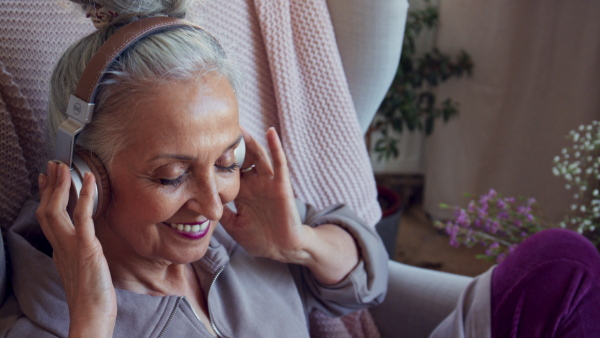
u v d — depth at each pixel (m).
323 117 1.08
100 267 0.62
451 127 2.16
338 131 1.09
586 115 1.85
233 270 0.90
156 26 0.63
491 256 1.34
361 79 1.11
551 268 0.89
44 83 0.84
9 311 0.73
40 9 0.83
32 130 0.82
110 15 0.65
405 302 1.10
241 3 1.00
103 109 0.63
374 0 1.02
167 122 0.61
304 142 1.09
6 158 0.80
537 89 1.92
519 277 0.91
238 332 0.83
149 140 0.62
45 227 0.64
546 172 1.99
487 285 0.95
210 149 0.64
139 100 0.61
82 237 0.61
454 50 2.06
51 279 0.71
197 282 0.85
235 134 0.67
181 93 0.62
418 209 2.43
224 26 0.99
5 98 0.79
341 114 1.08
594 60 1.78
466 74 2.06
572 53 1.82
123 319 0.72
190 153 0.63
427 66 2.10
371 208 1.18
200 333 0.77
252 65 1.04
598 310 0.85
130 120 0.62
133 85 0.61
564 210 1.97
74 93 0.62
